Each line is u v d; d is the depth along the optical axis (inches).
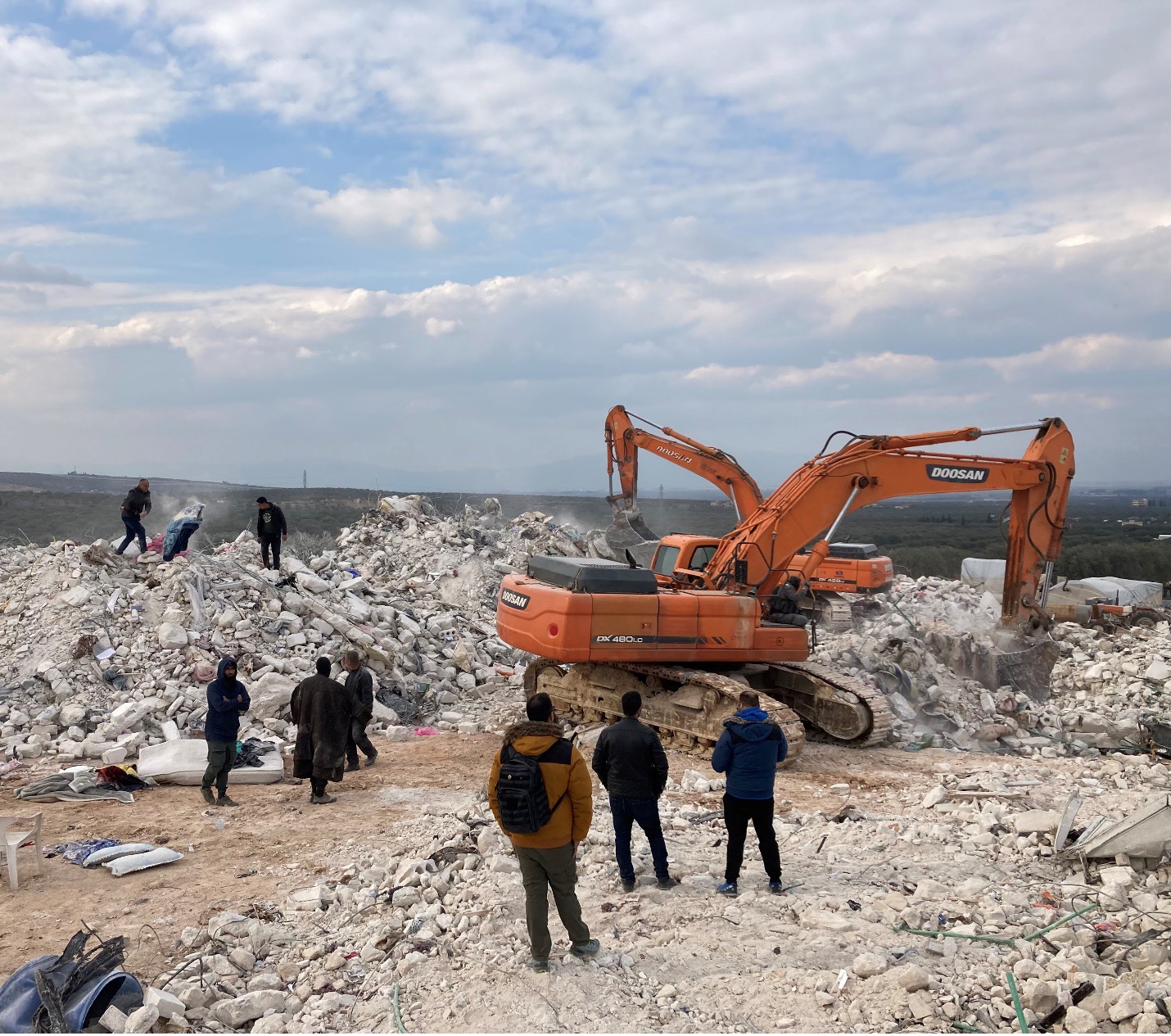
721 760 278.4
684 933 249.1
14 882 295.4
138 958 247.6
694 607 488.7
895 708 545.0
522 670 666.2
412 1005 218.5
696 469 781.3
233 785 423.5
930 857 307.1
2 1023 206.2
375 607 675.4
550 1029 204.1
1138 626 837.8
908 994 212.2
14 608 579.2
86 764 452.4
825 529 562.9
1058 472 594.2
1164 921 245.0
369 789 418.3
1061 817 319.0
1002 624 613.0
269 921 270.8
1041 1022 203.3
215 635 572.1
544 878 230.2
